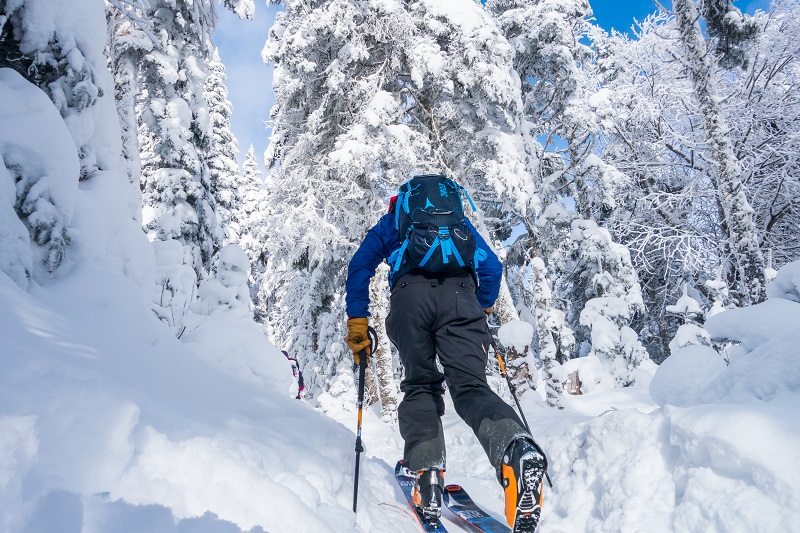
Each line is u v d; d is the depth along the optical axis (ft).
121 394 5.08
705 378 9.53
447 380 7.19
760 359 7.70
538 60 48.19
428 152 37.73
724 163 33.73
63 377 4.42
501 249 41.19
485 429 6.14
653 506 6.07
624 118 56.90
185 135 30.94
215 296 22.67
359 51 36.29
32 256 7.64
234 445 5.46
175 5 29.32
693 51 34.81
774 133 53.72
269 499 4.88
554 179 47.57
